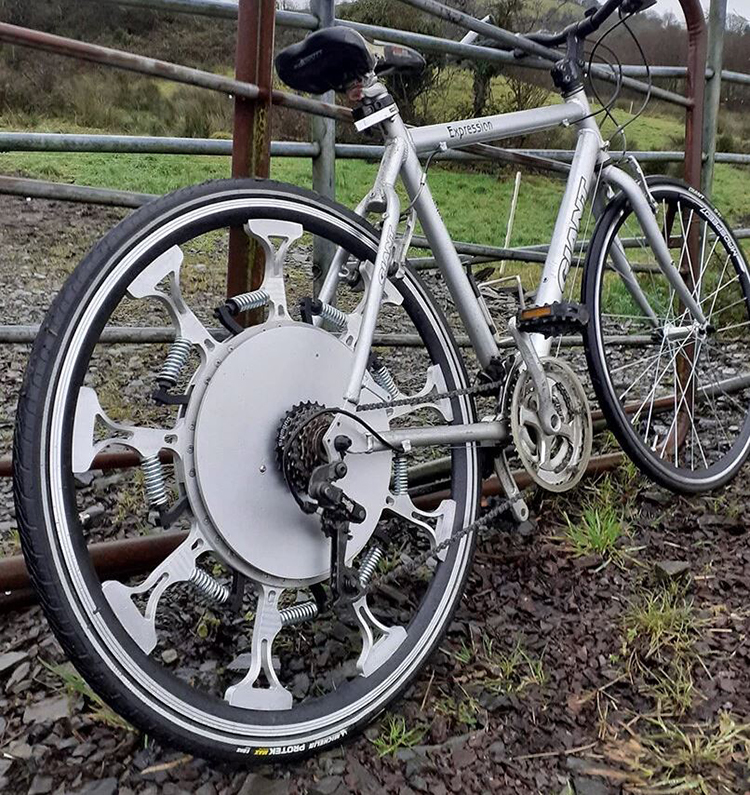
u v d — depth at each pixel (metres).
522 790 1.32
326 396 1.52
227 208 1.44
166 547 1.85
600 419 2.72
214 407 1.37
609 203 2.18
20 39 1.43
